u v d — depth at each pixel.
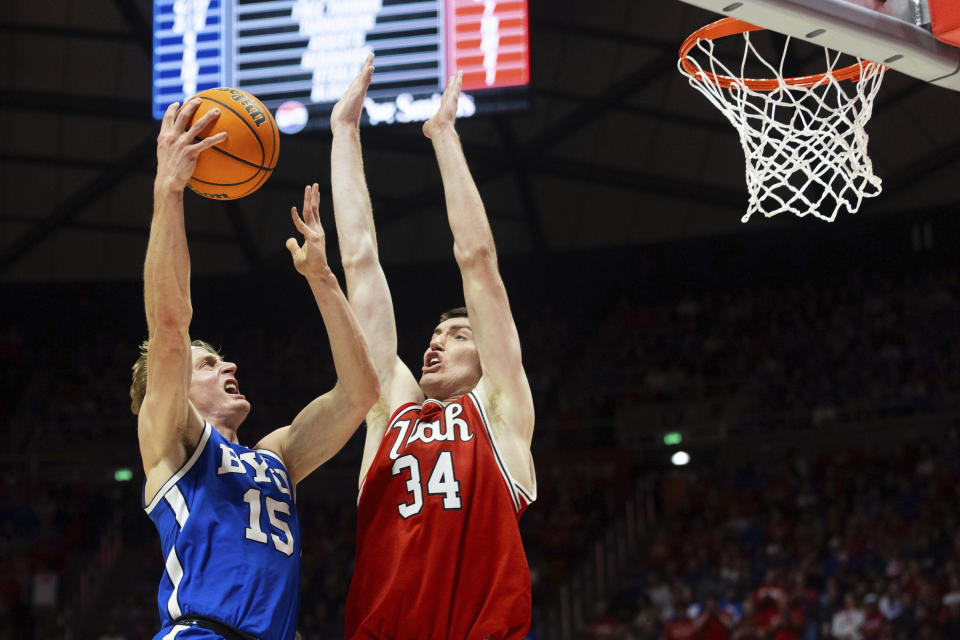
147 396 3.00
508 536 3.02
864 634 11.46
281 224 19.64
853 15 3.43
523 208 19.78
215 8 12.83
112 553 16.17
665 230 19.91
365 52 12.55
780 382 17.86
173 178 2.96
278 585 2.99
